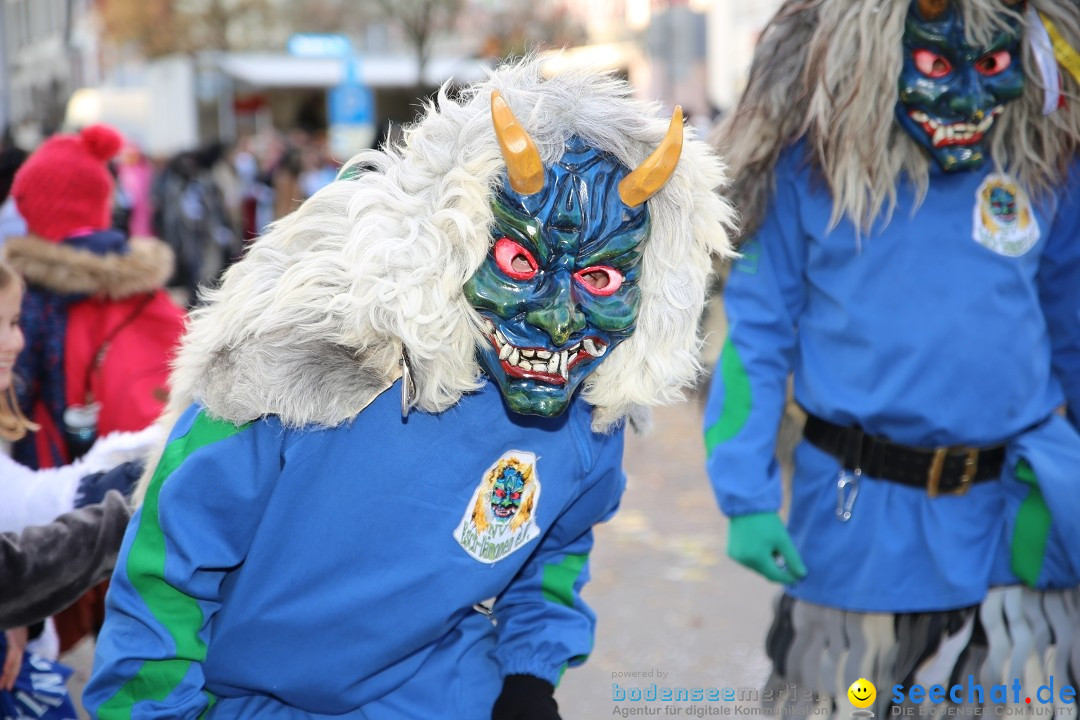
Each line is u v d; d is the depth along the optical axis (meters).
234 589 1.70
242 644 1.70
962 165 2.24
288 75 20.00
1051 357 2.48
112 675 1.65
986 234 2.31
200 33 19.73
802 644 2.52
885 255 2.31
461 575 1.72
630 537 5.07
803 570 2.39
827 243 2.35
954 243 2.30
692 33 7.88
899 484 2.36
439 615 1.72
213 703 1.81
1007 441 2.37
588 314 1.54
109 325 2.92
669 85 7.96
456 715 1.81
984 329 2.30
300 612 1.68
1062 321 2.45
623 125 1.56
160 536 1.63
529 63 1.65
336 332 1.59
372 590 1.67
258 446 1.63
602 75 1.64
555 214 1.52
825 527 2.44
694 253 1.64
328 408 1.59
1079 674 2.42
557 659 1.87
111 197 3.22
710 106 7.95
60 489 1.98
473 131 1.55
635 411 1.80
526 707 1.80
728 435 2.43
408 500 1.66
